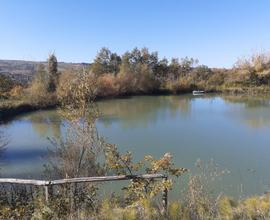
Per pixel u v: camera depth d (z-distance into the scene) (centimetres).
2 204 653
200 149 1820
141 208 618
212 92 6125
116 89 5428
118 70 6488
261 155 1677
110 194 864
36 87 3916
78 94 909
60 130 2525
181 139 2094
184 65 7144
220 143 1964
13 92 4000
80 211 612
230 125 2608
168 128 2498
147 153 1753
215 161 1566
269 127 2494
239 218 625
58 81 4069
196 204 643
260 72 6175
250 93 5628
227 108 3753
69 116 902
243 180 1256
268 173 1363
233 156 1661
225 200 713
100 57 6550
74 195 665
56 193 689
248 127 2506
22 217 597
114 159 760
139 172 1282
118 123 2742
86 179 636
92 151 896
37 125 2775
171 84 6138
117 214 596
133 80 5781
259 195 1072
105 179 645
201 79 6700
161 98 5219
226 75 6631
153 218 578
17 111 3462
